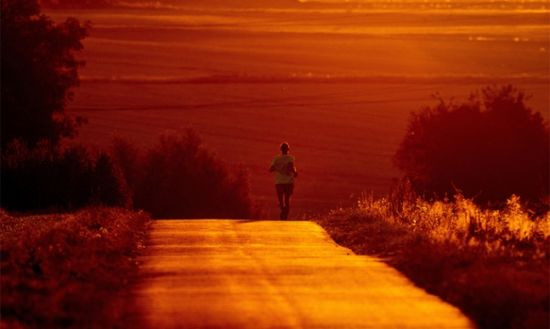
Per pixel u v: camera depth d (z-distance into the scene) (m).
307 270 44.53
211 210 156.38
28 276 40.41
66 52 155.38
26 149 100.38
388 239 54.84
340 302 37.03
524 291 35.62
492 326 33.34
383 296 38.25
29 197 94.75
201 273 43.78
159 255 50.59
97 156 100.94
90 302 34.75
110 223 62.50
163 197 154.12
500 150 159.75
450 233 53.34
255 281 41.59
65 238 51.31
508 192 156.88
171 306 36.19
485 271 39.56
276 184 83.94
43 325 32.38
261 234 61.12
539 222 59.56
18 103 149.75
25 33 150.88
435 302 37.12
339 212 73.62
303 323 33.38
